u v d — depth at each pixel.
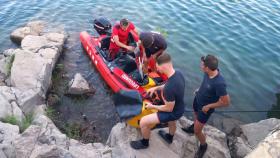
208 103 5.71
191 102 8.78
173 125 6.20
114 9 13.10
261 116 8.46
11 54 9.74
